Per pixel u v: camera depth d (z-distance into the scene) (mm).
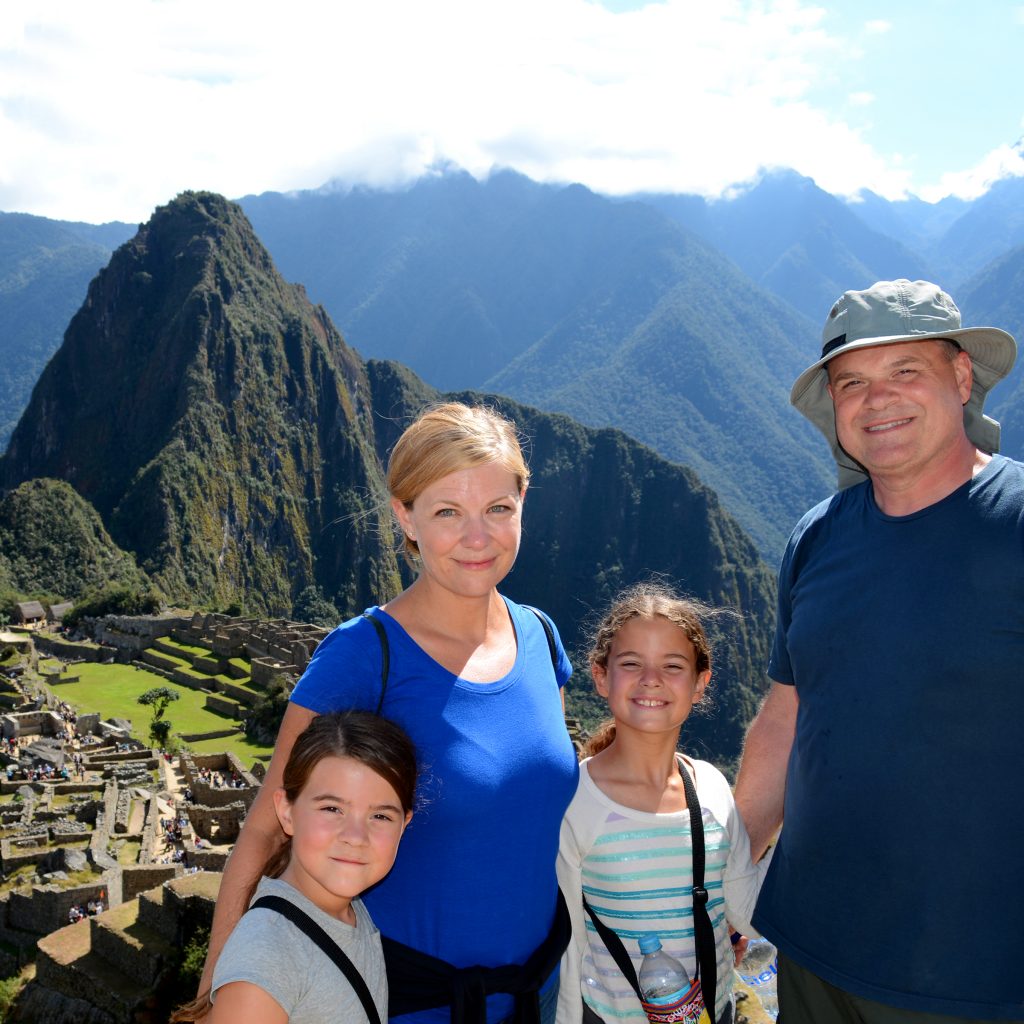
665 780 4395
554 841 3848
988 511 3572
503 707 3689
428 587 3867
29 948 20719
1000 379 3881
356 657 3629
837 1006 3938
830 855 3801
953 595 3531
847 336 3816
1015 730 3455
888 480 3770
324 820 3273
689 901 4215
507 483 3762
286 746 3598
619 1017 4203
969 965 3490
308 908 3355
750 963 7633
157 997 12820
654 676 4254
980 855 3479
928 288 3816
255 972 3139
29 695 54344
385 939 3607
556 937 3891
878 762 3631
